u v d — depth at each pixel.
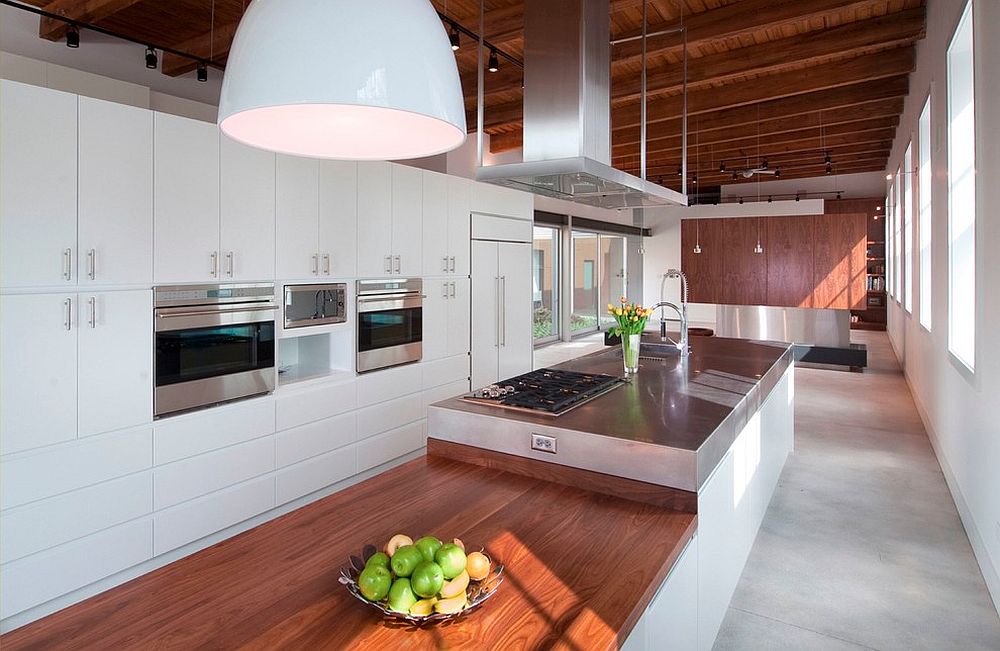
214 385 3.21
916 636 2.38
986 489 2.82
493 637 1.15
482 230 5.29
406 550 1.23
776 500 3.74
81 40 4.28
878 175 13.05
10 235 2.41
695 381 3.07
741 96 6.40
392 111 1.46
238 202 3.28
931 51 4.60
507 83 5.71
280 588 1.33
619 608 1.25
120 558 2.83
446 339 4.89
